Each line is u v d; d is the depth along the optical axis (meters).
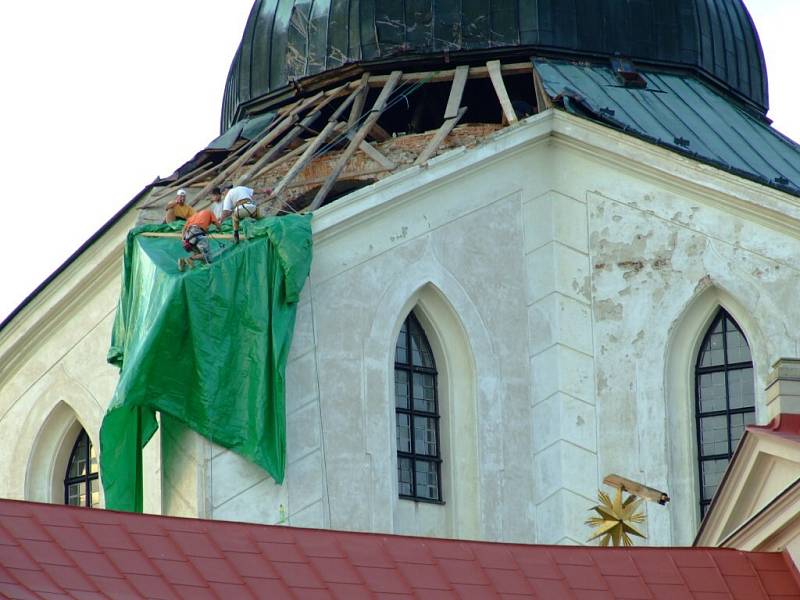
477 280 173.00
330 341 167.12
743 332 172.25
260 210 168.12
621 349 173.25
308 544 136.00
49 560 128.88
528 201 175.75
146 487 168.12
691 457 171.50
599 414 172.62
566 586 137.75
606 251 174.50
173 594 129.12
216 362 162.25
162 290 162.75
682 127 181.88
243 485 162.12
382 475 167.00
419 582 135.50
